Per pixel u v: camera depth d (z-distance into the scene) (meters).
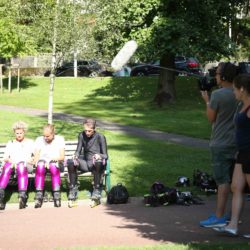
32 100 30.17
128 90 33.28
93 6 16.23
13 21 17.67
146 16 26.30
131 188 10.52
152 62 27.62
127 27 25.91
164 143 16.92
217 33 26.61
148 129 20.25
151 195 9.22
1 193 9.07
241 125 6.65
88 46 16.83
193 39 26.33
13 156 9.77
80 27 16.20
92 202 9.22
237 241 6.86
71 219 8.27
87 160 9.74
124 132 19.41
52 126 9.91
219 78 7.41
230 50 26.88
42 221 8.15
